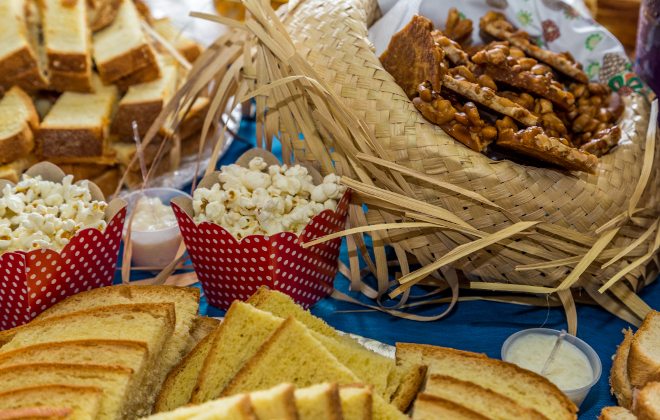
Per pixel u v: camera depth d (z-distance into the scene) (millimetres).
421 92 807
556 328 831
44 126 936
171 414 657
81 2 1014
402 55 842
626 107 883
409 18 897
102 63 970
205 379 709
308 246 792
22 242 776
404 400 708
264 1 841
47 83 976
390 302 862
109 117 972
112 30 1033
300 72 822
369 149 811
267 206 783
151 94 974
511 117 808
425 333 825
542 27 925
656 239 817
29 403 681
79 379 697
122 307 753
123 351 716
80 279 800
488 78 836
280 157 1018
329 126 814
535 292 812
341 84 824
